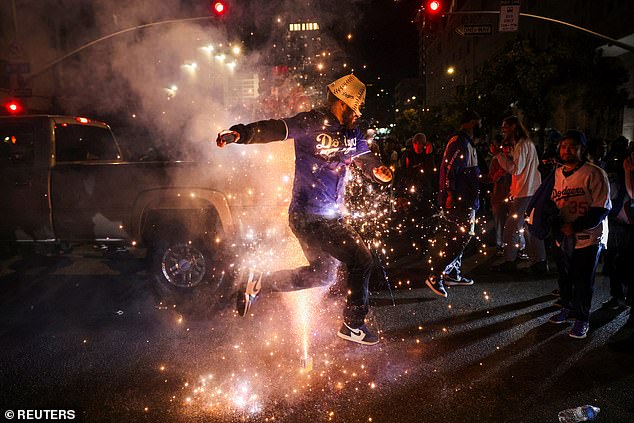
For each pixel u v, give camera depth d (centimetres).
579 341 450
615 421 323
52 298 586
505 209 766
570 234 439
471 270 701
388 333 469
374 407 342
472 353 425
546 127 2058
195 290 541
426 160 1020
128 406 348
